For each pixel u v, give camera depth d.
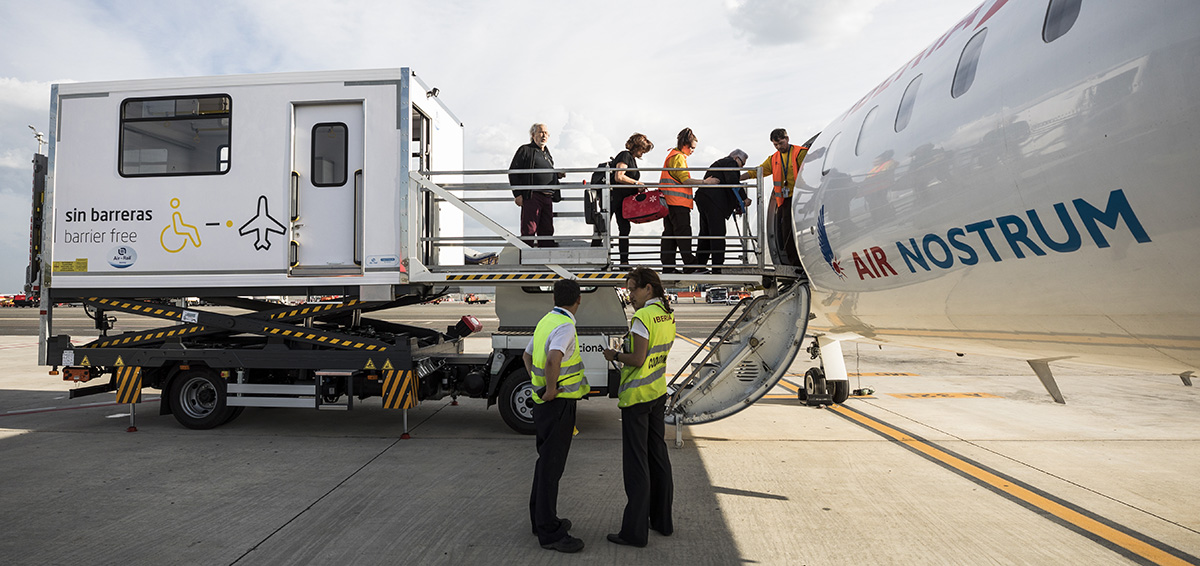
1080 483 5.47
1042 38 3.27
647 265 6.89
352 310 7.86
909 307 4.85
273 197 6.95
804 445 6.89
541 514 3.98
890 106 4.95
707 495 5.14
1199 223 2.46
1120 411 8.93
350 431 7.58
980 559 3.87
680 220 7.16
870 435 7.39
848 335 7.13
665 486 4.24
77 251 7.16
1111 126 2.72
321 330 7.37
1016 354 4.61
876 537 4.23
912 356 16.28
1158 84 2.52
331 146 6.99
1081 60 2.93
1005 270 3.62
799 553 3.96
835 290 5.95
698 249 7.37
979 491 5.24
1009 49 3.52
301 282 6.92
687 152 7.24
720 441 7.09
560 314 4.10
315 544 4.09
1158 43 2.55
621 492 5.21
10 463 6.08
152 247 7.07
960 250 3.90
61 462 6.11
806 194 6.40
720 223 7.25
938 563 3.81
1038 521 4.53
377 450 6.62
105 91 7.14
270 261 6.95
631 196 6.86
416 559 3.87
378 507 4.82
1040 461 6.21
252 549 4.02
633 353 4.06
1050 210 3.12
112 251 7.10
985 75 3.66
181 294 7.32
